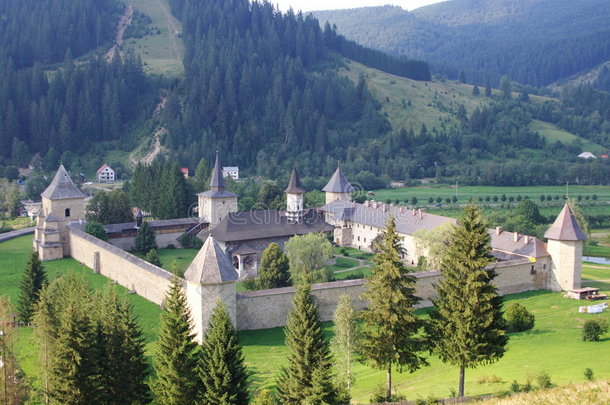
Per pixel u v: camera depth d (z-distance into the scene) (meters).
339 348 67.81
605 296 103.25
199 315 78.94
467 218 61.38
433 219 132.75
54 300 74.31
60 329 58.31
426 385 66.56
